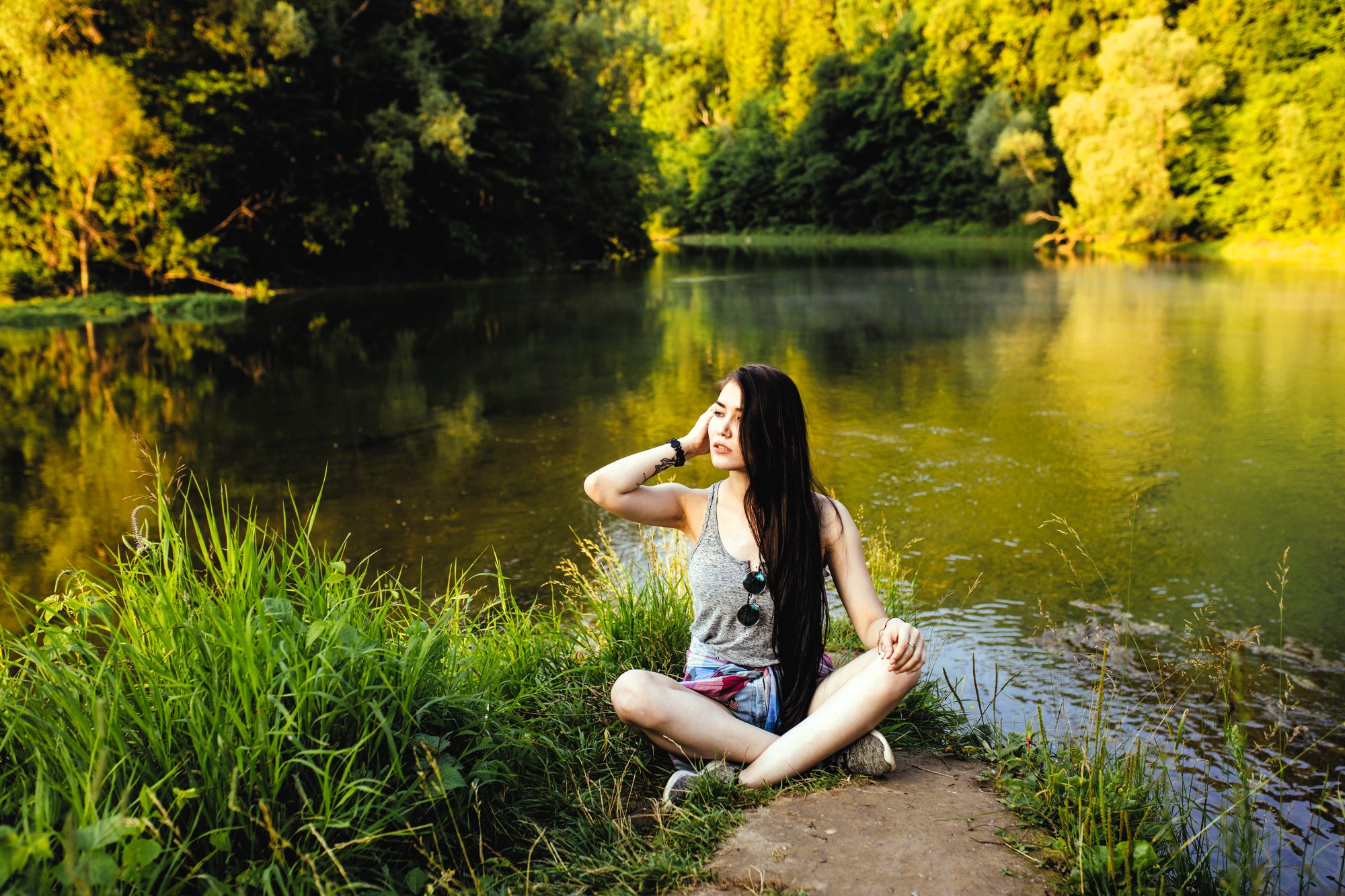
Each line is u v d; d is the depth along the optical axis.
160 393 9.44
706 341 12.80
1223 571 4.46
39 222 17.56
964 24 41.56
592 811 2.04
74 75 16.58
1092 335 12.45
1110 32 36.16
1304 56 29.36
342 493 6.00
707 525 2.28
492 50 24.84
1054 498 5.65
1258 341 11.55
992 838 1.87
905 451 6.80
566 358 11.53
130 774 1.60
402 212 21.52
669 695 2.14
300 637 1.89
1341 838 2.45
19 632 3.98
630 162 32.06
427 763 1.84
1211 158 29.84
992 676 3.46
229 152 19.09
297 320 15.77
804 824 1.91
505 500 5.81
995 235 41.31
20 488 6.08
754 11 63.62
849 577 2.27
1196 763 2.86
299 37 18.59
